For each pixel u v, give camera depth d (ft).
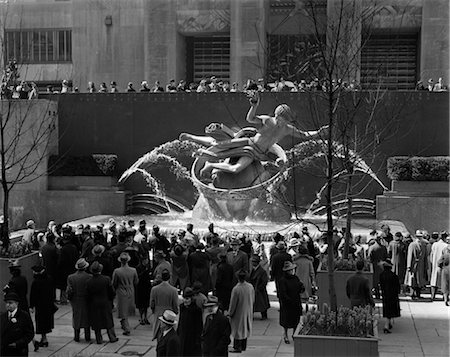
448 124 89.40
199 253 47.73
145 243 50.72
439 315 49.98
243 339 40.06
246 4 114.42
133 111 95.96
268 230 72.49
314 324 35.14
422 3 115.34
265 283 47.93
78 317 42.55
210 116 94.43
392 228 77.46
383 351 41.01
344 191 89.61
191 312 35.68
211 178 81.10
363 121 85.25
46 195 92.68
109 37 122.62
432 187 85.61
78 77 123.44
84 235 56.29
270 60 112.68
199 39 127.75
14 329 32.35
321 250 56.65
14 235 72.33
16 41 130.00
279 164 76.74
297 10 107.34
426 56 114.21
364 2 99.09
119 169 96.07
